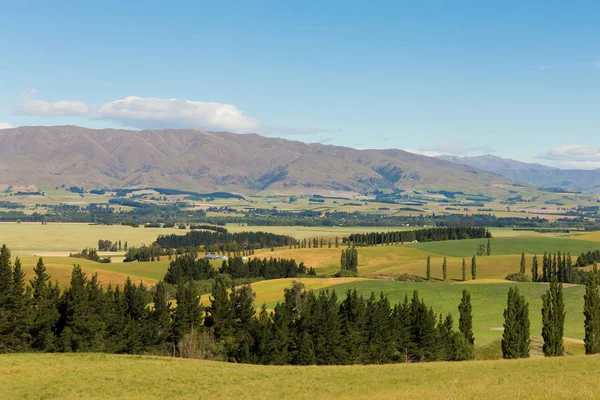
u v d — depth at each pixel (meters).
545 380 49.69
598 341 83.38
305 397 48.94
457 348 90.94
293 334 91.25
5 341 88.69
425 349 92.31
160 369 65.88
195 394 52.47
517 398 41.72
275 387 54.53
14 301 89.56
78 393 53.50
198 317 100.31
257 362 89.56
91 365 68.00
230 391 53.22
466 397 43.47
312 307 98.25
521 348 85.69
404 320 95.06
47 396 52.56
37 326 91.50
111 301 99.88
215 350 93.12
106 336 96.19
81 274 100.75
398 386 52.34
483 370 60.03
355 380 56.97
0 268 90.12
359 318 93.56
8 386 56.25
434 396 44.72
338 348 90.12
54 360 71.06
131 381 58.66
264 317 95.81
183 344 94.06
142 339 99.00
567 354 89.69
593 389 43.69
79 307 92.75
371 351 92.81
